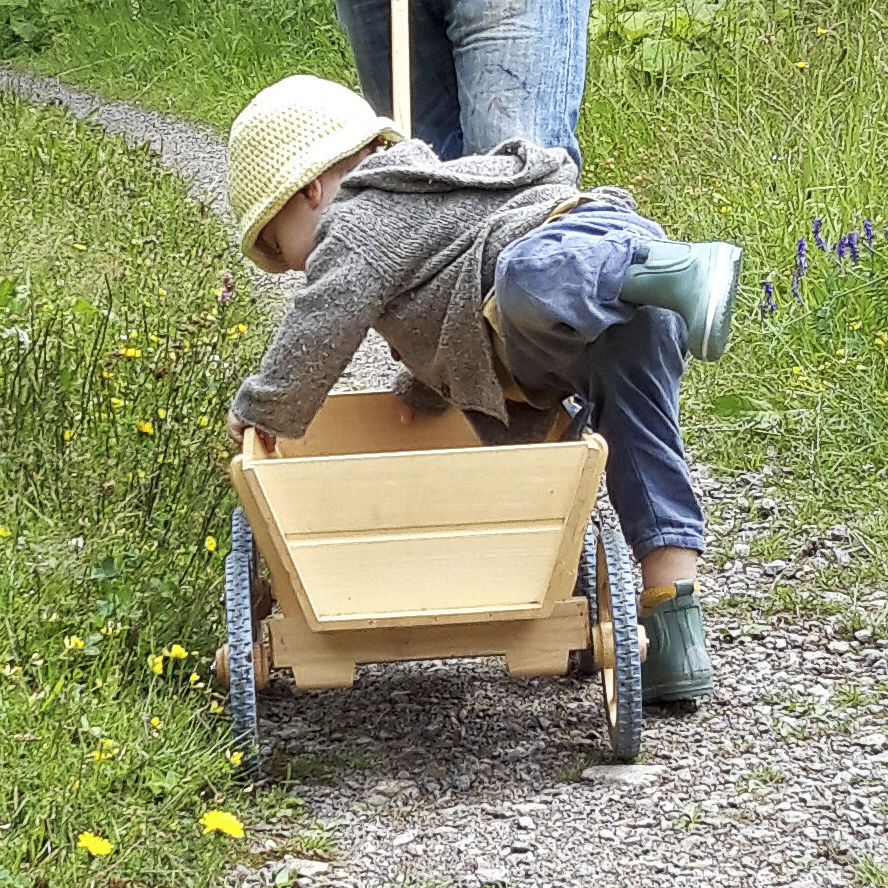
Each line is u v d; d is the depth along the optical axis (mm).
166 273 5938
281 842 2584
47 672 2865
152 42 12688
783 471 4219
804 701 3035
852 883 2400
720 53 7621
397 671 3334
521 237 2834
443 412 3371
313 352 2869
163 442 3965
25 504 3504
